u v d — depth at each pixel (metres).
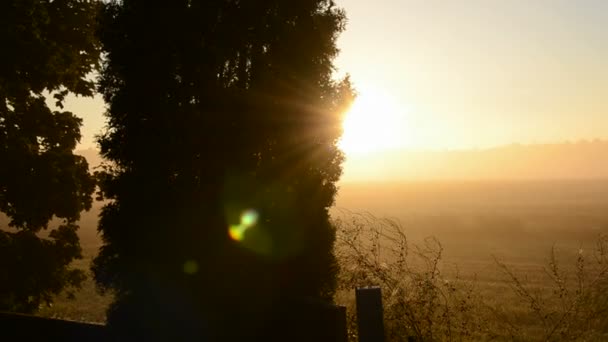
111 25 10.71
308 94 10.60
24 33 16.80
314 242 10.02
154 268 10.22
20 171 17.50
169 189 10.25
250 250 10.05
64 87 18.75
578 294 8.92
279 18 10.62
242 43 10.58
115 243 10.45
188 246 10.10
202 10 10.52
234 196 10.16
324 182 10.73
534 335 10.20
